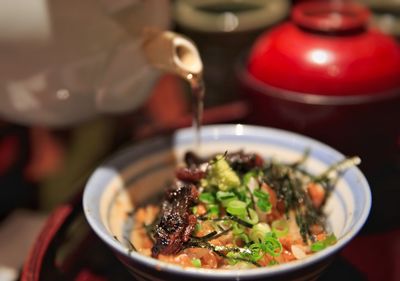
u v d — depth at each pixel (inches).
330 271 12.7
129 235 11.9
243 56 17.6
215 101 19.3
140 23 12.4
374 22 18.5
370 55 14.4
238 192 11.4
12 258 14.2
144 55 12.9
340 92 14.2
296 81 14.6
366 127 14.3
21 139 17.6
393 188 14.4
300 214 11.8
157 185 13.1
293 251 10.7
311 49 14.6
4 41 11.4
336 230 11.4
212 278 9.2
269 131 13.5
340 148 14.6
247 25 18.2
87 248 13.0
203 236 10.7
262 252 10.4
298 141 13.1
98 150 17.1
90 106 13.5
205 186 11.6
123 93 13.4
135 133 17.4
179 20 19.0
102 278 12.6
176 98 20.0
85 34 11.7
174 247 10.3
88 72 12.4
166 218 10.6
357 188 11.4
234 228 10.9
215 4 19.4
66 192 16.6
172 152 13.4
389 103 14.1
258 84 15.3
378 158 14.9
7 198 16.5
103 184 12.0
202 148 13.6
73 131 17.4
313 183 12.4
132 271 10.3
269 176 12.1
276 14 19.0
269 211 11.3
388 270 12.8
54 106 13.0
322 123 14.4
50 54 11.7
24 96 12.7
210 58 18.8
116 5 11.7
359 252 13.3
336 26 14.5
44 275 11.9
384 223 13.9
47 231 12.9
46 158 17.5
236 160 12.0
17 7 11.1
